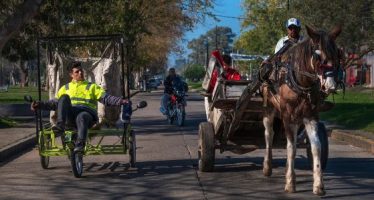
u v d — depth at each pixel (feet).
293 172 31.32
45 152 38.75
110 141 55.62
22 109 87.15
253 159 43.96
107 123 41.73
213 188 33.32
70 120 37.09
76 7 71.20
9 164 44.62
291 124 30.14
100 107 42.34
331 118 73.36
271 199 30.19
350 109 80.12
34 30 73.82
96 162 43.62
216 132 37.70
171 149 50.88
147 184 34.91
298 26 33.81
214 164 39.75
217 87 37.17
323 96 29.01
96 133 38.70
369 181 34.81
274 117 34.60
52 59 45.80
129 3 97.91
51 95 45.37
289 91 29.37
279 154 46.44
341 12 97.55
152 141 57.26
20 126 71.10
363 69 181.98
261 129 37.65
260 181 35.12
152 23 143.02
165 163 42.93
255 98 34.32
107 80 44.68
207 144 37.40
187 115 93.40
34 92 192.75
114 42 44.80
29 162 45.27
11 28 57.98
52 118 39.68
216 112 37.01
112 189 33.71
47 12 70.90
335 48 27.30
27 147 55.57
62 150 38.70
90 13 77.00
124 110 39.11
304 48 28.66
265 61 32.50
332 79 27.02
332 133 60.18
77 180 36.60
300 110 29.43
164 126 74.59
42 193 33.01
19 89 239.50
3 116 83.66
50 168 41.32
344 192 31.63
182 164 42.32
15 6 66.69
